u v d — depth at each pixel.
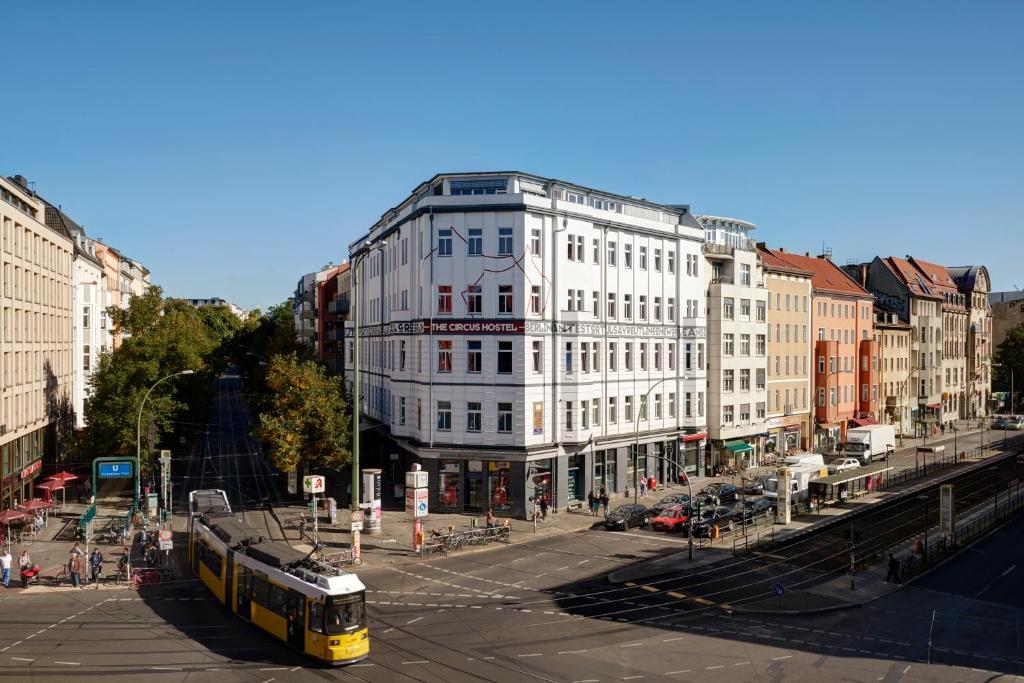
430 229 52.19
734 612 32.84
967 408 127.31
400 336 56.16
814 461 61.59
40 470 58.62
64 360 66.94
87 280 80.25
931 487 67.06
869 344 95.31
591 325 55.38
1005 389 140.25
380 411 67.38
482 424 51.31
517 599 33.84
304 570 26.81
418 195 57.84
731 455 70.69
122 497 56.62
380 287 67.88
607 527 48.94
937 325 116.00
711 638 29.25
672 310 64.31
